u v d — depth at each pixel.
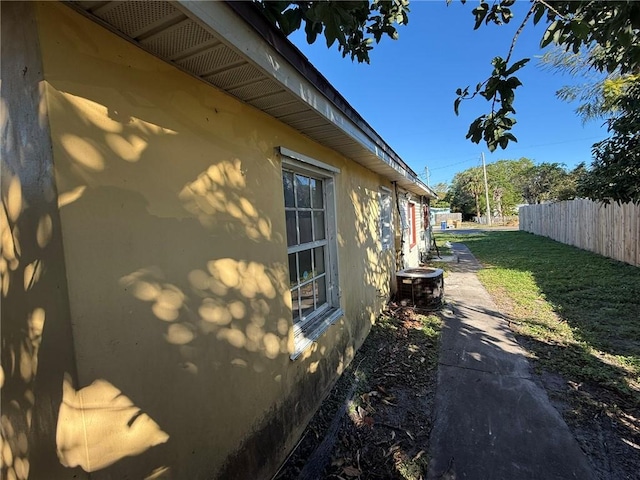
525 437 2.37
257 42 1.52
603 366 3.28
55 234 1.06
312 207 3.34
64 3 1.09
